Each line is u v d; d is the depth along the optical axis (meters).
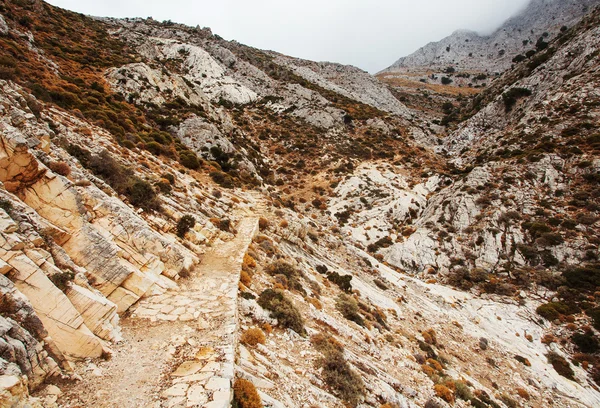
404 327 24.69
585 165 45.38
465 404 16.39
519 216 43.78
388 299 29.23
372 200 58.34
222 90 96.50
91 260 10.07
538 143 56.31
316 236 35.94
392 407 11.84
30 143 11.28
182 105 57.88
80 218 10.40
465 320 31.22
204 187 30.55
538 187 46.62
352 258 36.50
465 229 45.69
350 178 63.72
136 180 17.36
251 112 92.75
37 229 8.84
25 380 5.56
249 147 68.94
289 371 10.36
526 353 27.53
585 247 36.78
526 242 40.50
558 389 23.38
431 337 24.62
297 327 13.31
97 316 8.46
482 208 47.28
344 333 16.30
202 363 8.05
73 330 7.58
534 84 75.50
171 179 23.59
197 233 18.50
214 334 9.62
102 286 10.03
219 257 17.55
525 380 23.67
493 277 38.34
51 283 7.64
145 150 29.59
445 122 106.38
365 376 12.94
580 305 31.30
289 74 126.12
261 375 9.04
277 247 24.53
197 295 12.38
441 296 35.06
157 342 8.93
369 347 16.73
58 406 6.02
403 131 90.88
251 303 13.13
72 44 55.88
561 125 56.66
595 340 27.14
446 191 55.22
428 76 186.12
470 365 23.42
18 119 11.52
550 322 30.67
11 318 6.37
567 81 66.25
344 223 52.75
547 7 187.88
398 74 199.75
